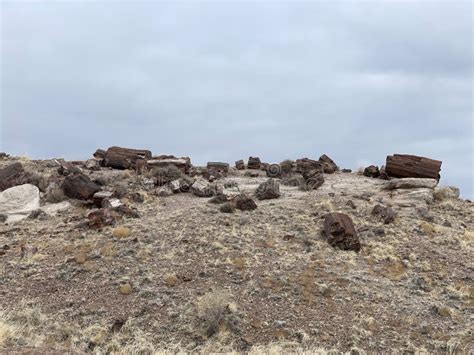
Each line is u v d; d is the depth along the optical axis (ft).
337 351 40.14
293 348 40.60
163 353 39.01
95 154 113.09
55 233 62.59
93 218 63.72
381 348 41.34
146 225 63.93
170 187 82.12
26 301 46.73
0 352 34.35
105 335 41.96
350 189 84.17
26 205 73.56
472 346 41.75
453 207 77.30
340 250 58.70
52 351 36.40
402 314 46.50
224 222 65.16
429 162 90.02
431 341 42.55
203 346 40.81
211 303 43.70
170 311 45.42
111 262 54.19
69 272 51.96
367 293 49.52
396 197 78.33
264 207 72.79
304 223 65.92
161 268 53.21
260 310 46.03
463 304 49.03
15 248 58.39
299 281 50.98
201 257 55.62
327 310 46.52
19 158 110.93
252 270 52.90
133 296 47.91
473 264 57.21
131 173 93.61
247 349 40.78
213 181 91.04
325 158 108.68
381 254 58.03
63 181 78.64
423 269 55.36
